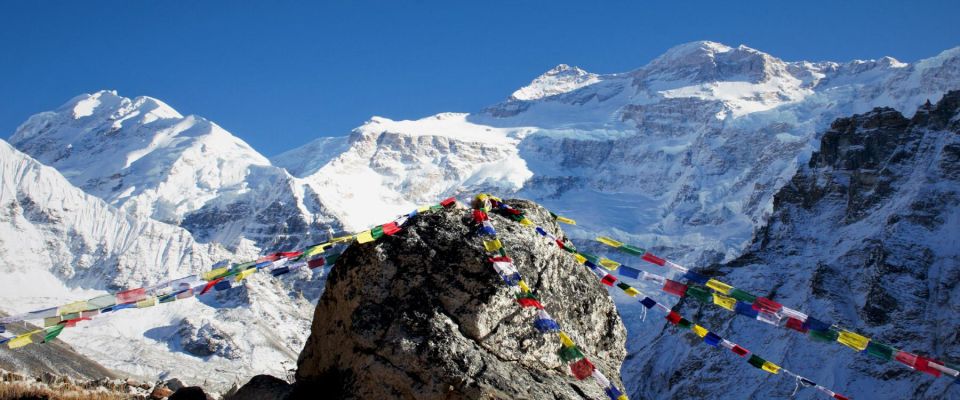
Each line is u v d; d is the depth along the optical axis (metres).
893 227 155.75
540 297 16.03
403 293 15.08
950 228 153.25
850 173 183.88
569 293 16.75
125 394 21.50
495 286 15.06
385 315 14.92
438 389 14.07
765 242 173.00
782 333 132.12
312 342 15.98
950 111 183.50
